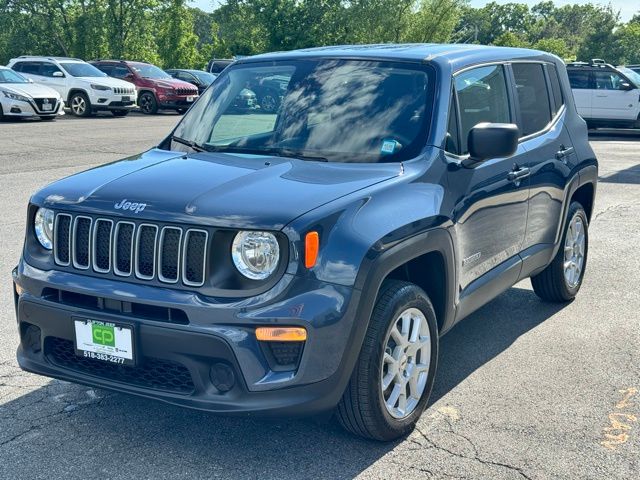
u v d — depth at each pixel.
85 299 3.60
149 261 3.46
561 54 113.94
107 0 55.44
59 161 13.84
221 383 3.40
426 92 4.40
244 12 61.03
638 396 4.49
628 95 21.12
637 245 8.23
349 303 3.38
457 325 5.73
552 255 5.67
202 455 3.75
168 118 25.95
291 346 3.34
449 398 4.44
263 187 3.62
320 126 4.38
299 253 3.30
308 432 3.99
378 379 3.64
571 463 3.70
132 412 4.19
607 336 5.50
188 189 3.61
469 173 4.36
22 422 4.05
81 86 25.20
